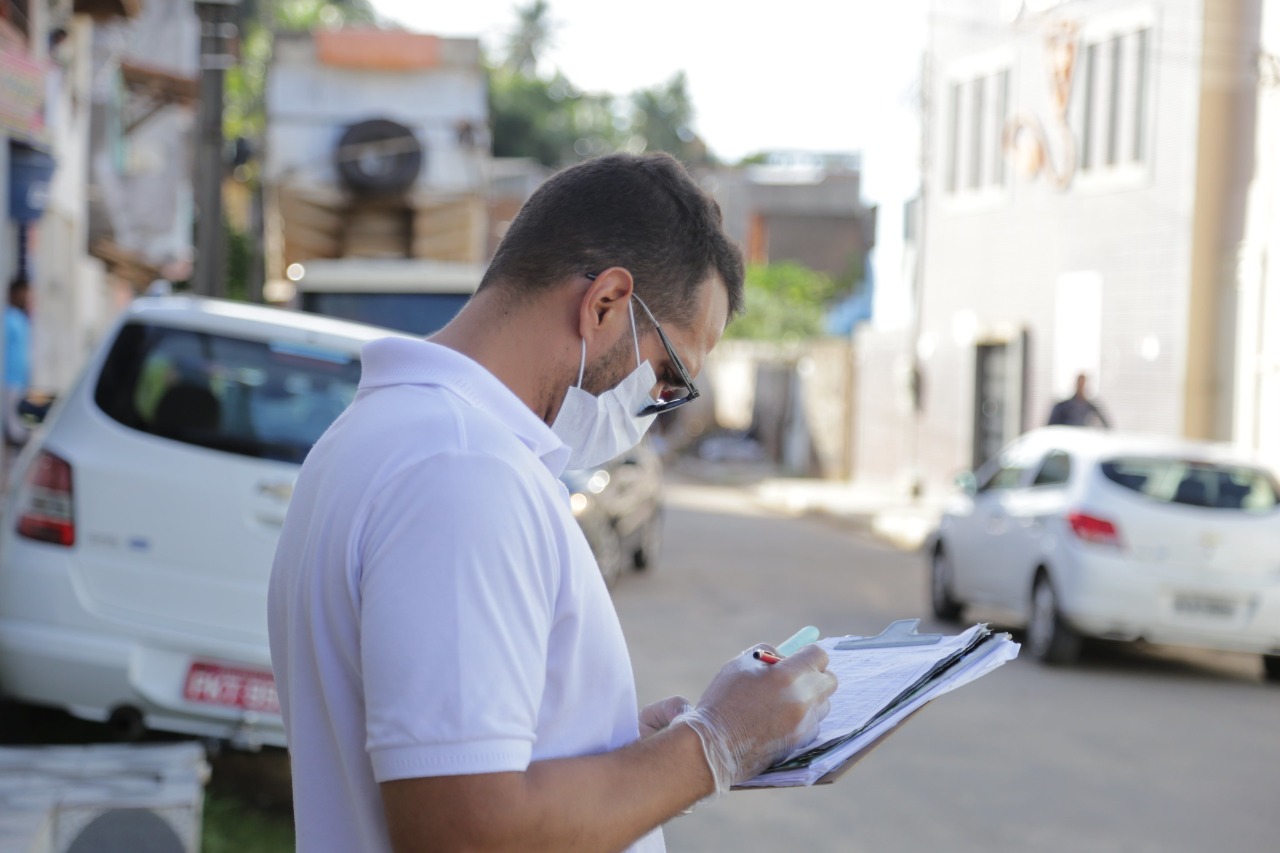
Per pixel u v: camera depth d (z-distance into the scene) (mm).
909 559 16938
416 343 1620
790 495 25000
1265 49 15703
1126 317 17953
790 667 1692
